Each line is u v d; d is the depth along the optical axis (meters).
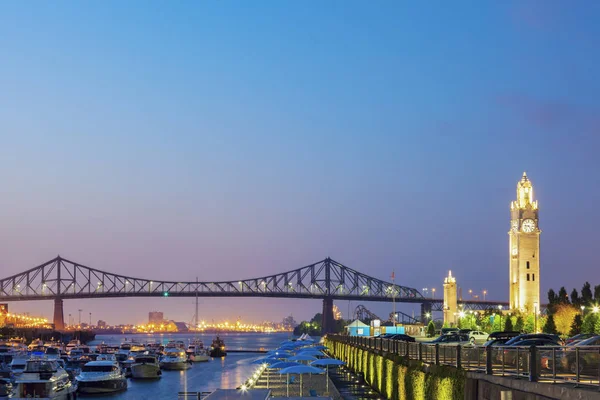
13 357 150.50
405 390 61.62
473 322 183.38
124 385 123.88
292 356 97.69
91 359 157.50
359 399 75.50
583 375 32.44
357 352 104.56
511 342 69.25
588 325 121.19
